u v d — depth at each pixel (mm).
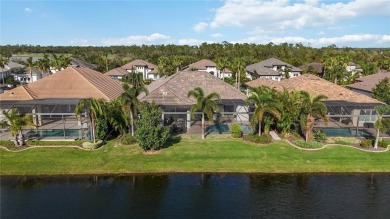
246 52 148375
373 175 32906
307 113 39812
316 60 139875
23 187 29703
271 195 28609
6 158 34656
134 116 42062
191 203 27109
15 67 98062
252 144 39594
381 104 48562
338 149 38312
